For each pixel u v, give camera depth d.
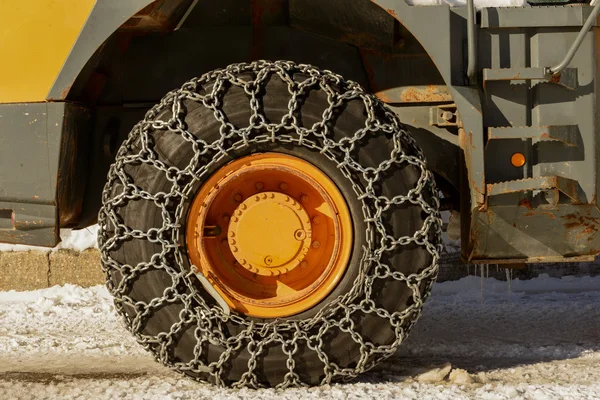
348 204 3.06
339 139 3.05
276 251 3.08
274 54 3.67
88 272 6.59
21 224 3.28
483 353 3.93
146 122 3.09
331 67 3.64
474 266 6.59
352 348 3.06
